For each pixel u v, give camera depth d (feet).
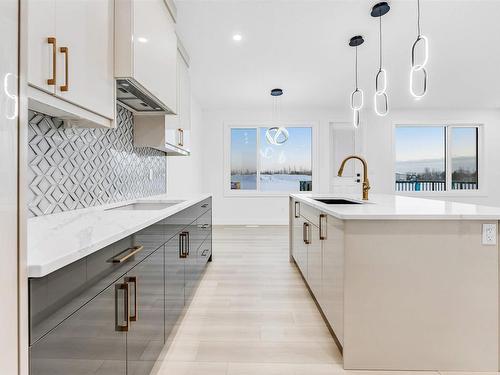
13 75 2.28
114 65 5.86
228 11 10.77
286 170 24.06
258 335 7.00
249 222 23.77
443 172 23.84
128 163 9.50
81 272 3.07
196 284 9.91
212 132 23.66
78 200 6.68
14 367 2.26
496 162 23.21
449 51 13.94
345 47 13.47
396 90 19.15
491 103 21.90
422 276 5.75
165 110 9.07
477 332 5.75
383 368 5.76
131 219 4.97
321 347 6.51
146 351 4.95
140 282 4.66
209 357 6.12
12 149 2.26
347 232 5.76
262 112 23.56
